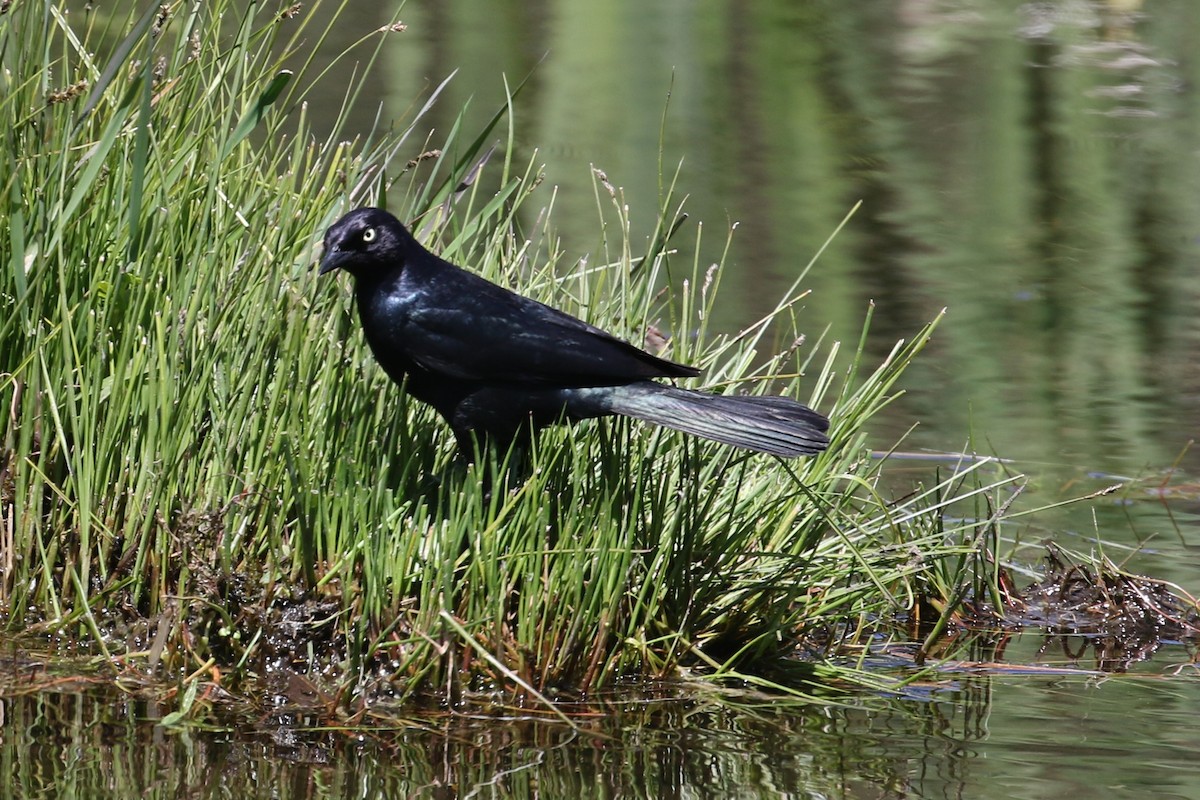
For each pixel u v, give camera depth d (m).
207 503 8.27
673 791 6.79
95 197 8.79
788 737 7.55
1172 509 11.59
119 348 8.56
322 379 8.75
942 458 12.45
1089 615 9.92
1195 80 28.92
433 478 8.92
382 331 8.47
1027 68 29.59
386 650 7.80
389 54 26.45
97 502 8.27
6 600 8.22
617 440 8.69
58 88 9.37
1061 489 11.94
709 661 8.32
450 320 8.35
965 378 14.67
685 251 17.69
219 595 8.02
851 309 16.36
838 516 9.29
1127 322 16.61
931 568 9.77
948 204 21.00
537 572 7.92
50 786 6.44
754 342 10.23
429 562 7.93
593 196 19.31
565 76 26.84
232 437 8.40
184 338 8.45
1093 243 19.62
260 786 6.58
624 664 8.28
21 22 9.11
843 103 26.64
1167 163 23.58
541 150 21.77
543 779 6.86
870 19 33.31
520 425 8.44
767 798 6.75
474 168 10.11
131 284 8.48
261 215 9.02
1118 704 8.24
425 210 10.13
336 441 8.54
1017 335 15.99
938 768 7.18
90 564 8.26
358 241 8.31
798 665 8.73
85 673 7.59
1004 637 9.55
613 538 8.19
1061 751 7.45
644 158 22.00
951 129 25.28
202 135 8.96
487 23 30.25
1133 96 27.58
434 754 7.05
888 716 7.95
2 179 8.62
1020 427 13.38
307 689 7.62
